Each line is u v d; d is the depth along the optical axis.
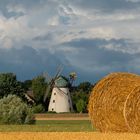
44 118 116.88
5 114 68.62
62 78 148.50
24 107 69.62
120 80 39.78
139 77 39.72
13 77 154.88
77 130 48.34
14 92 153.38
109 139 31.33
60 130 48.44
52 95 148.25
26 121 69.25
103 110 39.91
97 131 40.16
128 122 38.25
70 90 151.00
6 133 38.06
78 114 125.69
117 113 39.38
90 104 40.47
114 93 39.72
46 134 36.06
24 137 33.16
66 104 147.75
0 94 152.00
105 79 40.16
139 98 38.19
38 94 161.88
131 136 33.19
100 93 40.12
